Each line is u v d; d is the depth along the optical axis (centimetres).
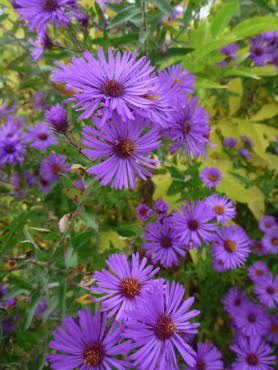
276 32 33
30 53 23
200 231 19
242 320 26
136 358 11
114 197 26
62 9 17
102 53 13
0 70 31
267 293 27
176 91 15
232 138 35
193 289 30
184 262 28
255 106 39
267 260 30
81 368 12
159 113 14
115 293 13
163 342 12
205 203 20
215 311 30
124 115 12
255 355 24
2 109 32
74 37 18
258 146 34
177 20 23
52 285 17
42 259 16
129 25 22
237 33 29
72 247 16
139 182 32
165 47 21
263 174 33
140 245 21
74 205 25
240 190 29
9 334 18
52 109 16
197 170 23
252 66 35
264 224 31
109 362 12
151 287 13
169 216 21
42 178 27
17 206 28
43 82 26
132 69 13
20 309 18
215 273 27
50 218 24
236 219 34
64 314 16
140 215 21
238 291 29
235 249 22
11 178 27
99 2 24
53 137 27
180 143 16
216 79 31
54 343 12
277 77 34
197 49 26
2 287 21
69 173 27
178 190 23
